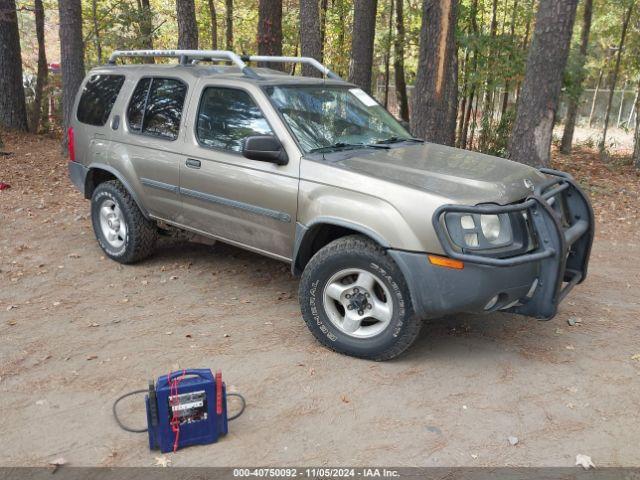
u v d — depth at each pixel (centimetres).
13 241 670
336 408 355
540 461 308
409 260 371
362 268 393
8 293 527
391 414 349
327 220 405
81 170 615
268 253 471
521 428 337
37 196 889
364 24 1362
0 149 1248
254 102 464
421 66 926
